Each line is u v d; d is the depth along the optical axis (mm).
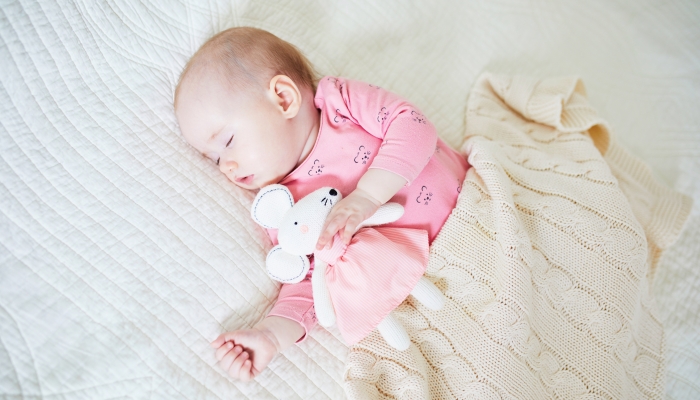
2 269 879
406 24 1408
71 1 1055
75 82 1030
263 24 1275
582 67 1510
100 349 884
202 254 1001
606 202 1102
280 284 1095
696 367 1205
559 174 1164
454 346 999
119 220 968
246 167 1038
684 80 1473
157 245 975
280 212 1011
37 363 850
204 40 1188
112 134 1025
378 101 1095
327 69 1323
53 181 957
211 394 917
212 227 1033
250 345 935
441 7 1448
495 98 1409
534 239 1082
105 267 930
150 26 1126
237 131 1014
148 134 1062
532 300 1011
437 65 1425
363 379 970
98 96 1043
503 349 953
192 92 1029
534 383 971
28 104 982
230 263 1019
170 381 901
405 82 1388
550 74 1496
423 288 975
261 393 951
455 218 1050
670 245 1202
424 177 1084
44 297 885
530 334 984
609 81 1499
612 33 1529
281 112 1045
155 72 1116
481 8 1486
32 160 956
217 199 1070
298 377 989
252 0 1259
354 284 944
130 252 953
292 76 1107
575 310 1054
